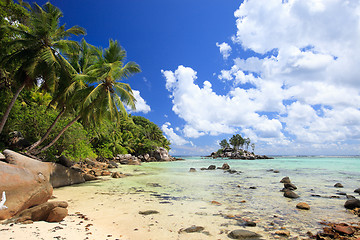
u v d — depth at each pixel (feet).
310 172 84.69
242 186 46.83
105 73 55.16
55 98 57.41
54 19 52.01
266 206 28.17
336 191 40.19
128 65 61.16
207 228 19.39
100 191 39.70
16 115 58.34
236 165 143.74
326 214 24.32
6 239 13.32
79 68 65.36
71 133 62.64
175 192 38.93
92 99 53.93
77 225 18.63
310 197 34.30
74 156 64.13
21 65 53.31
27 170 22.26
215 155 443.73
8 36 56.34
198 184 50.01
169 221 21.45
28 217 17.80
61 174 46.44
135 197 33.99
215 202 30.07
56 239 14.39
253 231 18.65
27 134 62.49
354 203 26.99
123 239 16.35
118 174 65.46
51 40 53.47
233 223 20.89
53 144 60.59
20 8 59.52
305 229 19.24
